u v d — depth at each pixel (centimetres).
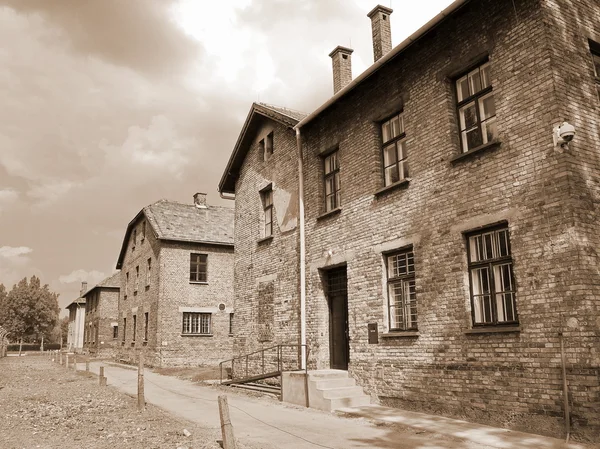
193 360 2808
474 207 957
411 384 1059
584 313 754
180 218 3088
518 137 888
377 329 1175
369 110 1278
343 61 1609
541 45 862
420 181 1092
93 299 4909
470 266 966
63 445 786
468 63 1007
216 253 3020
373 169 1241
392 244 1152
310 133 1528
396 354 1109
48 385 1777
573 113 845
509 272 895
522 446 719
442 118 1052
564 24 888
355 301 1258
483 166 948
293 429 908
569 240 786
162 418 1030
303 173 1536
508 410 851
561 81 847
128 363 3234
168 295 2812
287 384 1280
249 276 1820
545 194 830
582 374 744
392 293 1170
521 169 875
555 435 771
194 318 2892
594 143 859
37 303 6328
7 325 6178
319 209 1458
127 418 1034
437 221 1037
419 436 821
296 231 1545
